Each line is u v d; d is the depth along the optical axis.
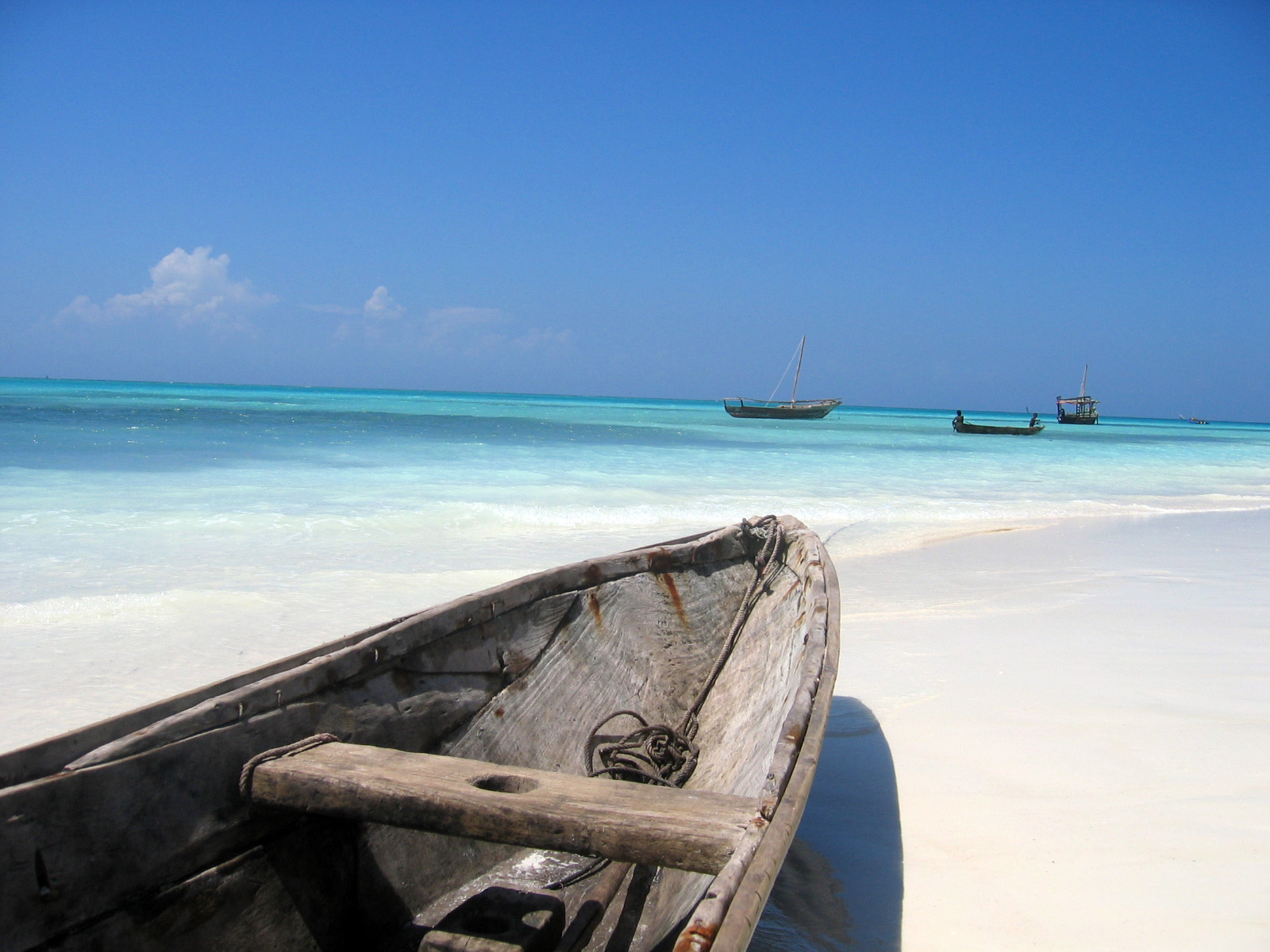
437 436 28.56
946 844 3.74
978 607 8.02
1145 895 3.32
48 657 5.93
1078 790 4.21
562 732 4.20
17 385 108.75
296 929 2.82
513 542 10.43
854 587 8.83
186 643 6.31
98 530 10.04
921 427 57.94
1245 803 4.05
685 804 2.53
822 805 4.09
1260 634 7.12
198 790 2.63
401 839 3.20
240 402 62.66
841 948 3.04
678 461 22.00
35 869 2.21
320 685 3.16
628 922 2.99
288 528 10.60
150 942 2.44
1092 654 6.48
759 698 4.20
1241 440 58.06
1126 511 15.59
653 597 5.21
